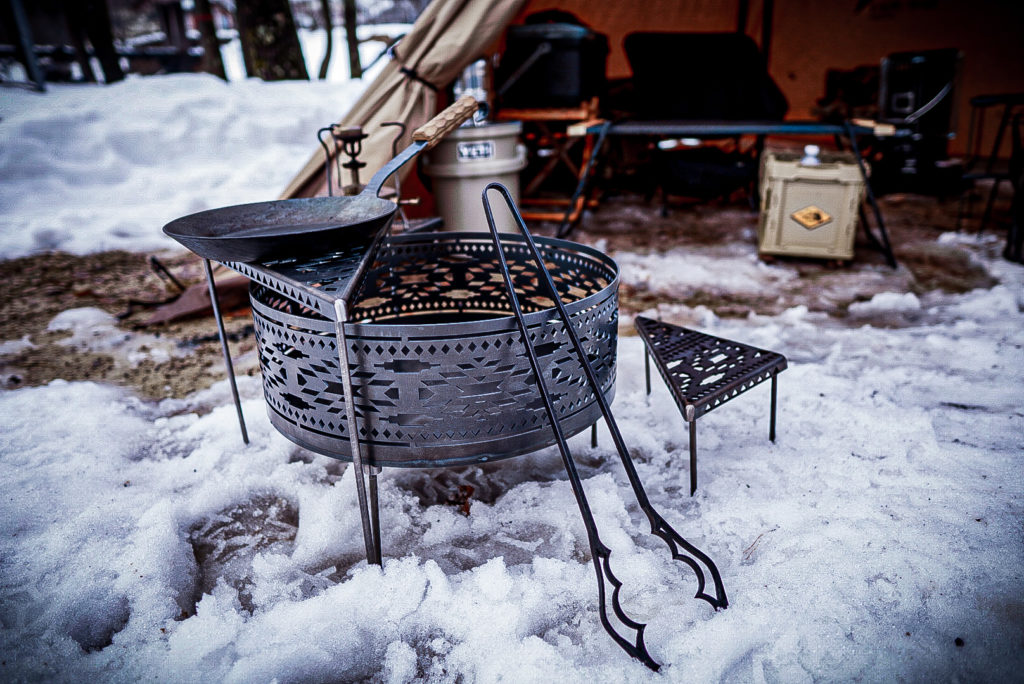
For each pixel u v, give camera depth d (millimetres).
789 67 8500
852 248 4250
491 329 1609
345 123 3959
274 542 1954
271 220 2029
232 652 1520
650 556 1778
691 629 1529
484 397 1658
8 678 1466
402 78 3865
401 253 2408
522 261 2404
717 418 2502
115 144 6801
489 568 1706
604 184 6148
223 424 2537
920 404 2523
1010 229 4215
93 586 1699
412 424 1662
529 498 2049
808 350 3094
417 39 3811
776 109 5641
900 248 4691
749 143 8227
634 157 6125
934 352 2979
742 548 1829
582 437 2398
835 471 2119
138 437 2482
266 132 7492
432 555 1845
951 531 1815
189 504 2053
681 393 2000
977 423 2365
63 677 1471
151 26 20984
